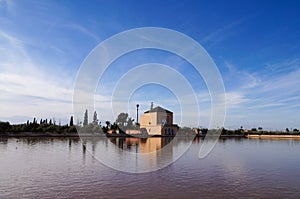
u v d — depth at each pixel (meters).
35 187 11.17
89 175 13.77
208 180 12.95
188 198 9.95
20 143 35.34
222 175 14.26
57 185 11.55
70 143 35.97
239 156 23.20
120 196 10.05
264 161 20.02
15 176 13.37
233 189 11.30
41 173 14.17
